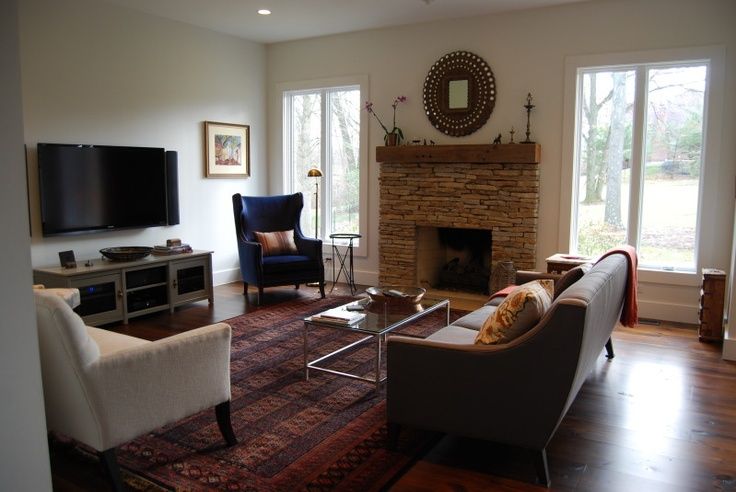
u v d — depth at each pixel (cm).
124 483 229
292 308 527
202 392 245
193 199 601
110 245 520
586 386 336
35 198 459
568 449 260
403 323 333
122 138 524
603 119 512
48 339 203
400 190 589
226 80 630
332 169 667
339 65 632
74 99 482
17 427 154
